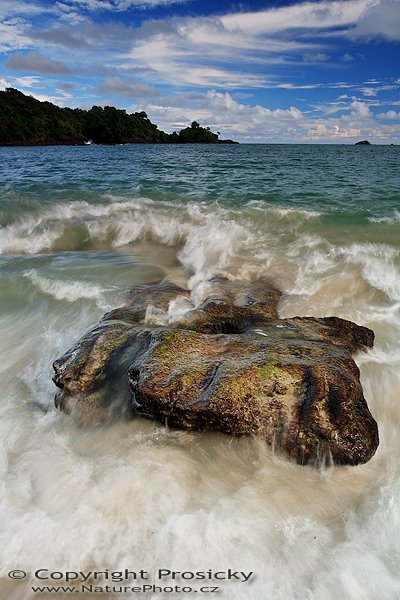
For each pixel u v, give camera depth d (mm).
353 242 10672
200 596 3191
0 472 4320
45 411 5348
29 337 7281
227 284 8602
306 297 8133
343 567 3367
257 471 4344
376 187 19578
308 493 4094
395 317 7402
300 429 4410
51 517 3795
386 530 3674
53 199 17406
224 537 3623
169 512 3842
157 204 15758
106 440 4770
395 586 3234
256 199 16422
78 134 110438
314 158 47812
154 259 11055
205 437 4688
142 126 131750
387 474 4301
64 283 9141
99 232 13031
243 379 4672
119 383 5266
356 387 4695
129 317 6852
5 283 9422
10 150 71375
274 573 3354
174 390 4691
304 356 5086
